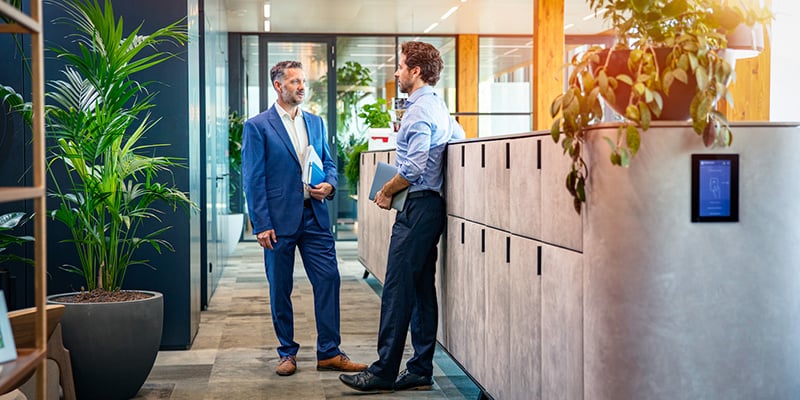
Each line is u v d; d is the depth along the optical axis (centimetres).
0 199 168
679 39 218
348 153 1227
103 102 370
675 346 223
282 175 419
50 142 445
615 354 224
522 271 291
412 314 399
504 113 1268
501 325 315
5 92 360
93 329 359
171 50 471
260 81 1212
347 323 576
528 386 287
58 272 454
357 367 433
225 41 948
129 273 478
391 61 1234
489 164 327
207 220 637
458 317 376
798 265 230
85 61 364
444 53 1256
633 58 219
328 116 1227
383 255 649
